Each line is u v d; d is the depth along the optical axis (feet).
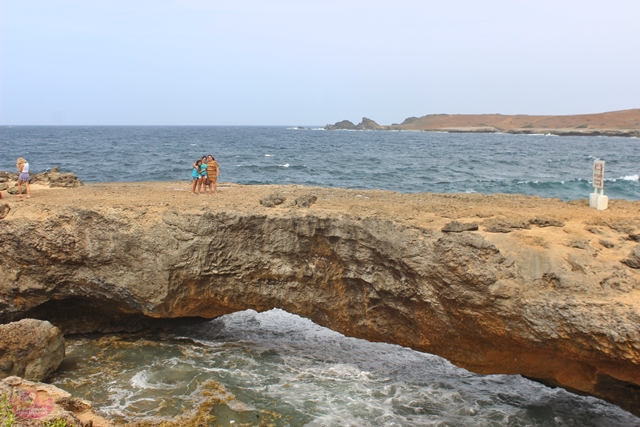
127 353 48.49
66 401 33.37
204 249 46.65
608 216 45.57
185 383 42.88
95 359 46.93
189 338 52.95
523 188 129.18
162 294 46.88
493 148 326.24
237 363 47.50
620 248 38.27
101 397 39.93
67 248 47.39
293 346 52.29
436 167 178.81
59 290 49.24
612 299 33.81
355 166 177.58
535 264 36.99
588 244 38.19
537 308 35.53
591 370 36.45
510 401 42.88
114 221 47.03
